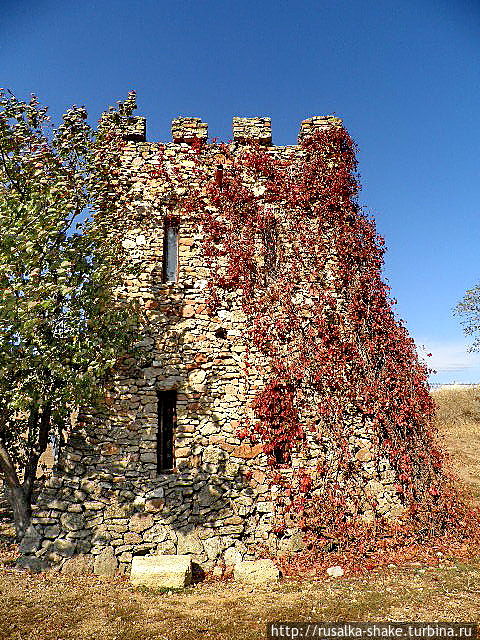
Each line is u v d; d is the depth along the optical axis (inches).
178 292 431.2
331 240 455.5
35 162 376.5
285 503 381.1
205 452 391.5
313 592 293.1
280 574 338.0
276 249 451.5
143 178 459.5
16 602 270.7
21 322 306.2
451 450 706.8
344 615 252.7
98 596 286.5
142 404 398.0
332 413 407.2
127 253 424.2
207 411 402.0
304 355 420.2
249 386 410.3
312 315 432.5
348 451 398.6
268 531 372.8
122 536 354.6
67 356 343.3
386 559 357.4
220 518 373.4
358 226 460.4
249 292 434.9
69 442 378.9
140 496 370.9
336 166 471.8
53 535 345.1
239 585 316.2
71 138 388.2
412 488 399.5
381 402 415.2
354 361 423.5
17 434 409.7
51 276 338.0
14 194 338.3
